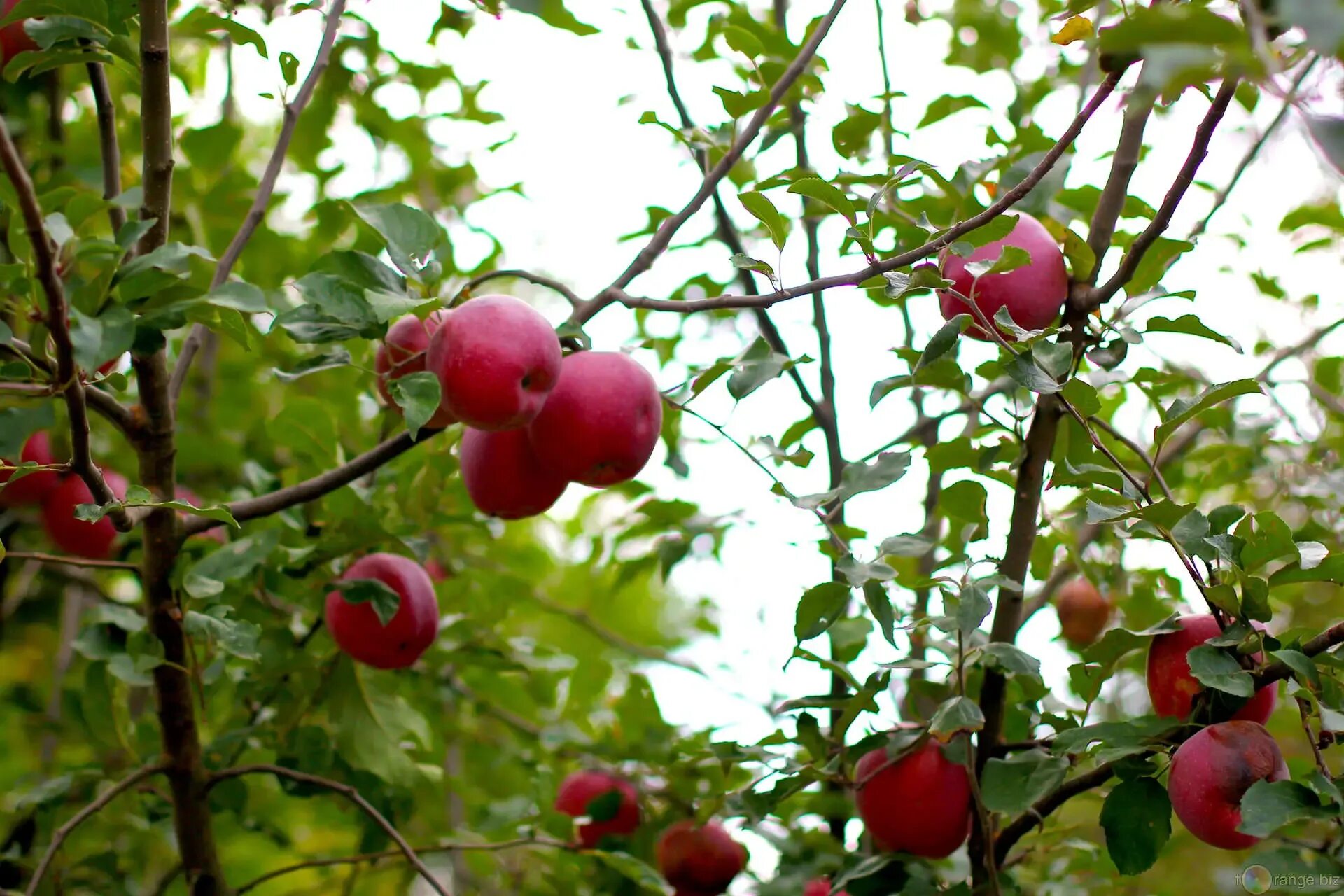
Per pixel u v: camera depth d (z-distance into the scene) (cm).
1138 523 133
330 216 183
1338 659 126
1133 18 100
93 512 130
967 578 135
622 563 180
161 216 137
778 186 132
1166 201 132
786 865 158
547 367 138
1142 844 131
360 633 150
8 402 133
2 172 130
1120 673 185
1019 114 169
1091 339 140
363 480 165
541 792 166
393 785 163
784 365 141
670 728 173
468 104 194
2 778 210
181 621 141
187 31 143
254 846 208
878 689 142
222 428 202
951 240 132
